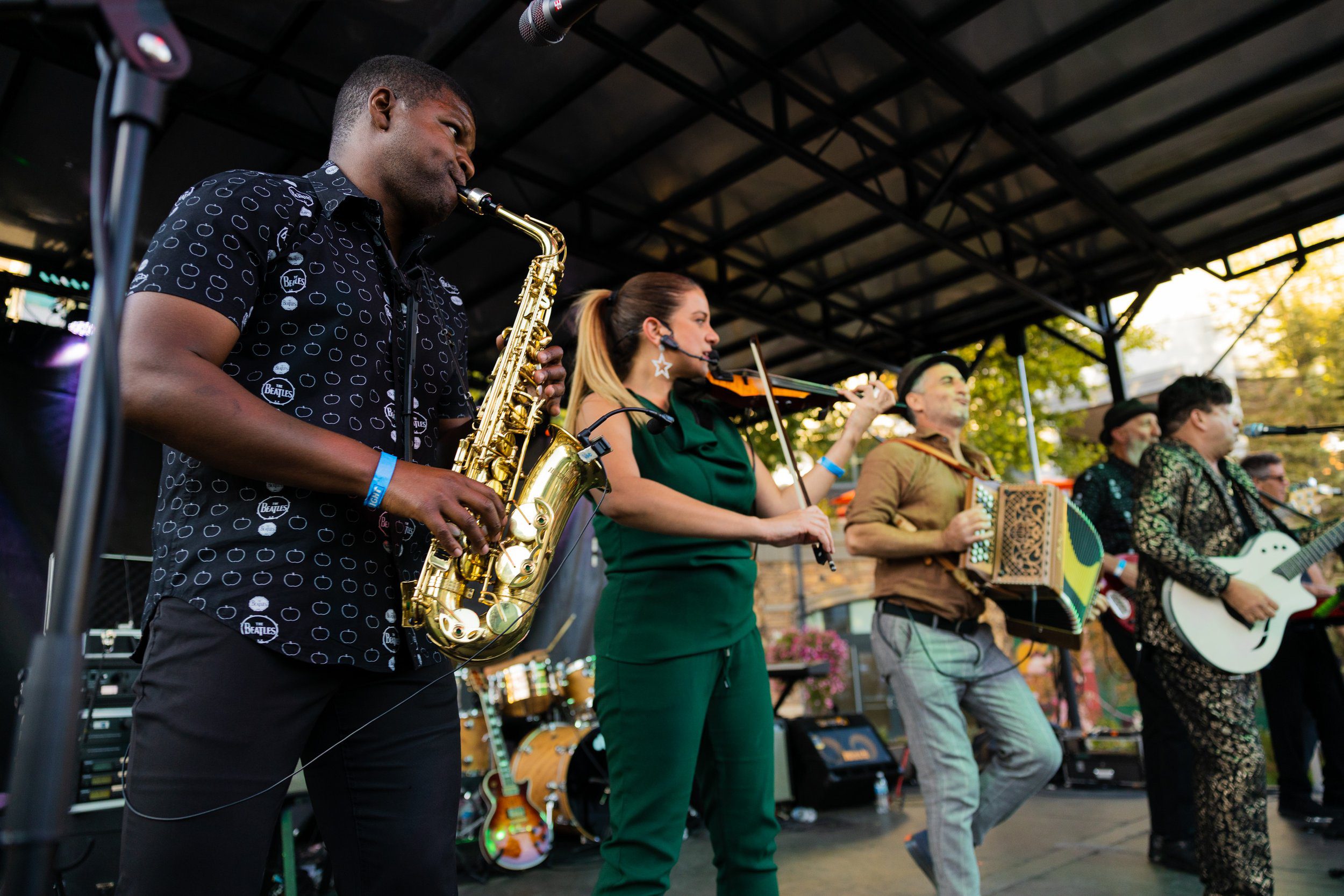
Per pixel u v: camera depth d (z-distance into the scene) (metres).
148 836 1.14
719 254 7.25
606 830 4.93
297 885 3.48
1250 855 2.59
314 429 1.22
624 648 1.93
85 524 0.67
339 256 1.40
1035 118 5.84
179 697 1.19
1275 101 5.66
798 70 5.50
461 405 1.75
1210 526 2.96
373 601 1.33
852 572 13.85
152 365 1.13
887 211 6.20
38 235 5.85
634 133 5.89
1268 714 4.55
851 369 9.24
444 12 4.73
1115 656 9.55
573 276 7.12
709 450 2.16
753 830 1.96
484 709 4.53
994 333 8.51
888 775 5.72
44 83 4.75
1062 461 11.54
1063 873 3.56
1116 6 4.96
